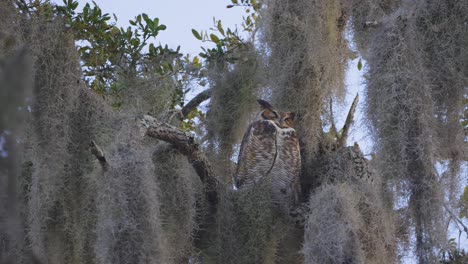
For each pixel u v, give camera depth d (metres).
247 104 12.16
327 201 8.78
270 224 9.94
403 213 9.35
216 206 10.28
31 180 9.16
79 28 12.02
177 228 9.52
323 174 10.91
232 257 9.77
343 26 11.34
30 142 9.16
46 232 8.98
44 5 11.51
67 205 9.30
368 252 9.06
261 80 11.92
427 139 9.09
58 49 10.04
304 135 11.14
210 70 12.20
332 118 11.07
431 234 8.77
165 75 11.67
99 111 10.04
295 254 10.01
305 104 11.05
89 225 9.22
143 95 11.52
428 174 8.96
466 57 9.62
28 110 9.27
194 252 9.67
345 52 11.36
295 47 11.07
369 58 9.77
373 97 9.52
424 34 9.73
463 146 9.59
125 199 7.96
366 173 10.22
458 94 9.59
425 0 9.83
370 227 9.15
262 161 11.38
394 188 9.05
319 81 10.98
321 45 10.80
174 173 9.76
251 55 12.23
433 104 9.38
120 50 12.21
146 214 7.98
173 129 9.81
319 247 8.51
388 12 11.26
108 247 7.77
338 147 11.46
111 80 12.30
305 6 10.98
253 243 9.78
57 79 9.88
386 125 9.23
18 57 2.22
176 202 9.63
